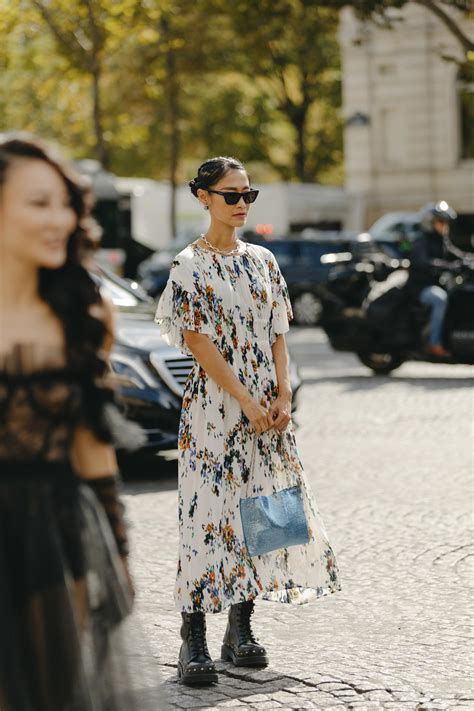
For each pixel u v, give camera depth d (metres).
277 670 6.46
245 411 6.35
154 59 42.50
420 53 50.72
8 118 48.62
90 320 3.96
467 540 9.23
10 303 3.95
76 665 3.85
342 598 7.83
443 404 17.02
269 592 6.49
